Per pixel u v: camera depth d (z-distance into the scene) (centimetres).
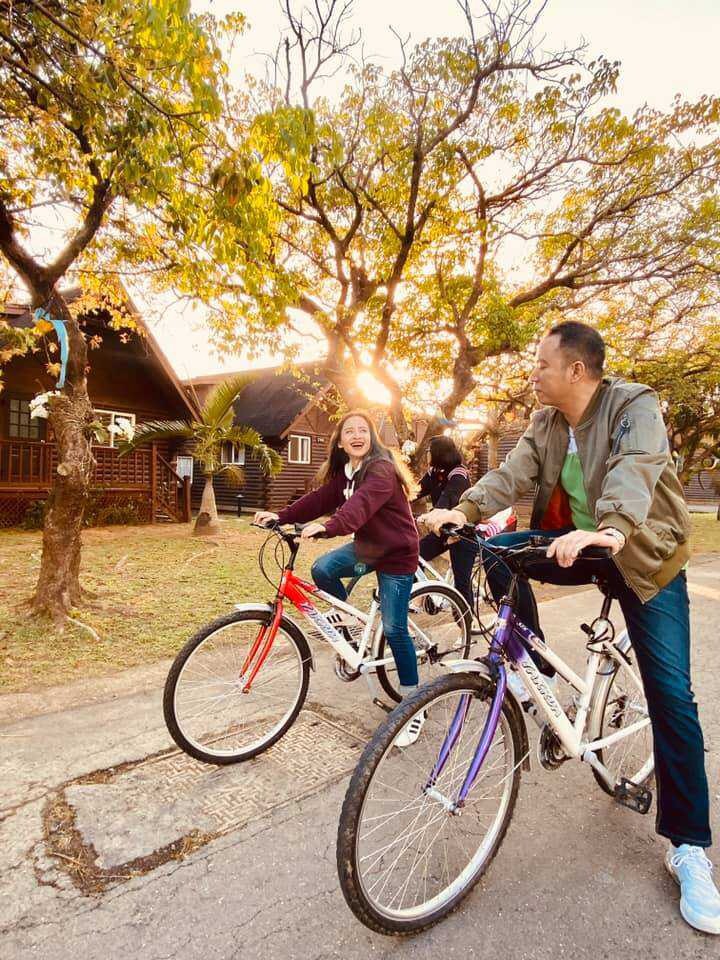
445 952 176
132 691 370
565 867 216
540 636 236
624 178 785
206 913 190
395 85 687
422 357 920
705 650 486
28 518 1208
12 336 504
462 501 240
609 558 205
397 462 318
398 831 230
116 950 175
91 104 393
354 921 188
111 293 762
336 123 709
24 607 551
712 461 1822
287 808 247
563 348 211
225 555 943
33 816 238
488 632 215
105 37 387
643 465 188
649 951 178
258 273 504
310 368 1941
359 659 314
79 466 521
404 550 310
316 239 835
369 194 732
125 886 201
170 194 457
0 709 339
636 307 1048
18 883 201
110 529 1302
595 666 240
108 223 608
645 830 240
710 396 1455
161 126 394
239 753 285
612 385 214
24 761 281
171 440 1681
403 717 179
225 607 597
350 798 169
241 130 471
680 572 209
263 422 1966
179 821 237
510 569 209
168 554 938
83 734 309
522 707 227
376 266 802
